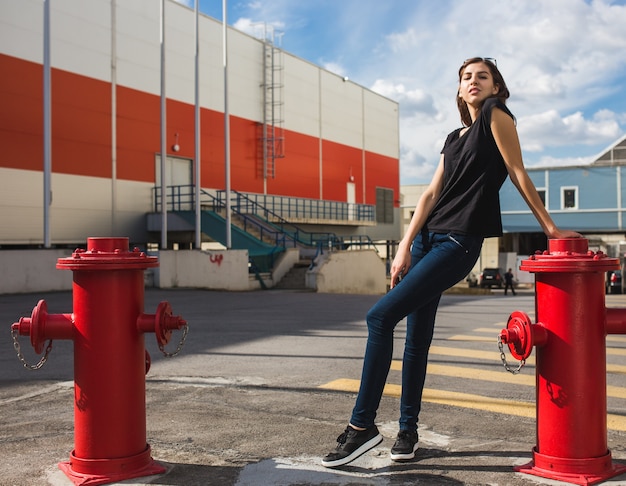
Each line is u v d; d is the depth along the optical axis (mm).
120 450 3031
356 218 42844
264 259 24094
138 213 27281
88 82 25250
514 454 3449
